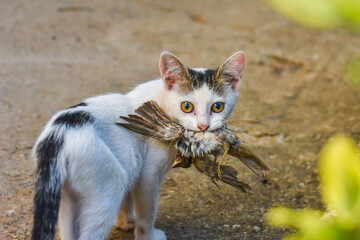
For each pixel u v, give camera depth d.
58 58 9.05
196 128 4.10
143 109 4.02
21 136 6.35
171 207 5.19
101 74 8.53
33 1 11.52
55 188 3.51
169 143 4.07
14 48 9.22
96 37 10.18
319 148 6.83
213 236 4.67
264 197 5.52
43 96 7.55
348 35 11.18
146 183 4.15
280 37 10.98
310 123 7.64
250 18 11.92
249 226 4.88
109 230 3.77
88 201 3.68
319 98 8.52
